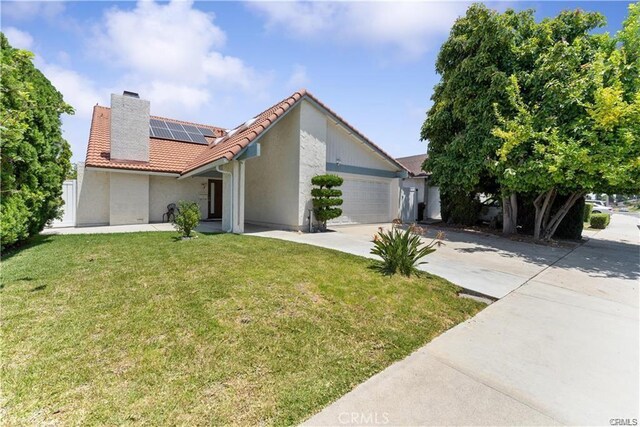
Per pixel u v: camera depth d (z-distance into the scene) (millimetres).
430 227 14547
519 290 5363
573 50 9016
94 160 12227
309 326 3520
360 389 2512
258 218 13789
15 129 4715
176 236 8961
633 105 7520
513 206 12336
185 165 14453
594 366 3002
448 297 4770
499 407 2352
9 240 5836
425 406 2330
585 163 8047
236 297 4160
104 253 6453
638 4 8391
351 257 6793
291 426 2068
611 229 16812
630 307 4680
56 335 3035
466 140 10852
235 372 2604
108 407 2131
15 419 1992
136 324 3318
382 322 3773
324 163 12047
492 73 10148
